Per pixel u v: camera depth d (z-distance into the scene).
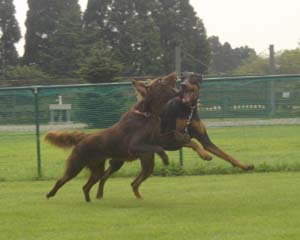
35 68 51.62
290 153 17.19
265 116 15.38
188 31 60.28
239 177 13.53
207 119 15.38
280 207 9.55
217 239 7.54
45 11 56.72
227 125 15.41
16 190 12.52
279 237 7.53
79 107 15.63
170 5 59.97
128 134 10.05
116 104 15.39
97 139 10.34
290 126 15.73
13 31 60.06
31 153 20.48
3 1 60.22
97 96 15.49
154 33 54.75
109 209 9.88
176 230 8.09
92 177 10.80
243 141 18.14
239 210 9.41
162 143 10.46
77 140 10.71
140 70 53.97
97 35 53.47
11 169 16.19
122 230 8.21
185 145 10.30
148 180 13.47
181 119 10.34
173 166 14.41
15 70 49.66
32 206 10.31
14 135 16.97
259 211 9.27
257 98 15.34
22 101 16.34
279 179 12.93
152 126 10.02
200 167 14.53
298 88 15.23
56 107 15.92
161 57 55.62
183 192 11.55
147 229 8.22
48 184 13.50
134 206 10.12
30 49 56.72
